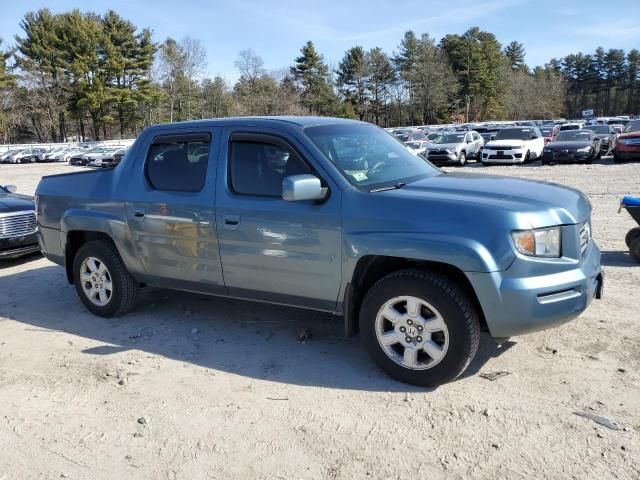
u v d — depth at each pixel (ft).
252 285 14.53
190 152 15.49
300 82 292.20
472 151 83.41
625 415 10.82
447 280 11.82
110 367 14.17
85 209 17.63
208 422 11.36
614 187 44.32
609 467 9.32
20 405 12.46
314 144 13.57
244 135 14.53
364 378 12.97
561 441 10.09
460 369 11.91
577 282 11.76
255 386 12.82
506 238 11.28
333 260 12.98
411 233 11.90
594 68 438.40
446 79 298.97
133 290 17.56
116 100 226.38
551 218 11.70
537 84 368.07
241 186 14.39
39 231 19.61
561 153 68.64
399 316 12.39
